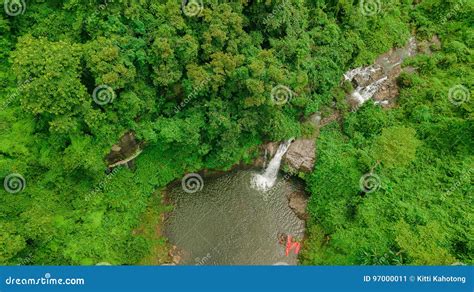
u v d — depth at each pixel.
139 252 26.41
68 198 26.33
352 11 33.31
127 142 26.58
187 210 29.05
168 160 28.97
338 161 29.83
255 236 28.67
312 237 28.66
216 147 28.77
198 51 26.45
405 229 26.92
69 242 25.16
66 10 25.38
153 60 25.09
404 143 29.45
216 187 30.00
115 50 23.47
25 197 25.36
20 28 26.02
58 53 23.09
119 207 27.17
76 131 24.70
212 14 25.77
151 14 25.27
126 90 25.22
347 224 28.34
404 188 29.20
